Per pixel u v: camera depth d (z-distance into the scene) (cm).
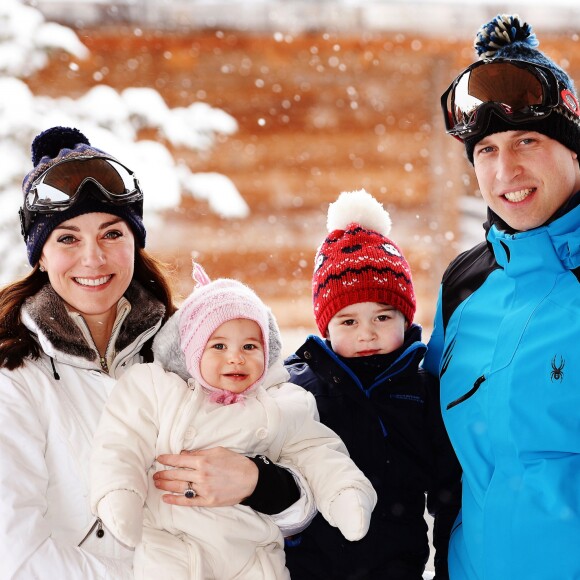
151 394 227
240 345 232
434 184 827
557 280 214
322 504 227
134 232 236
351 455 252
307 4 754
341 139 819
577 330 204
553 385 204
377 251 261
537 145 219
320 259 269
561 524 199
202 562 218
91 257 216
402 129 820
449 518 256
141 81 771
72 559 199
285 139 811
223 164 806
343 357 260
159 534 221
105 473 208
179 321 238
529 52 232
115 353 230
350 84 810
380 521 247
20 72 636
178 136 661
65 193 216
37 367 213
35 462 203
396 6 757
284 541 248
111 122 638
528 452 207
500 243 226
